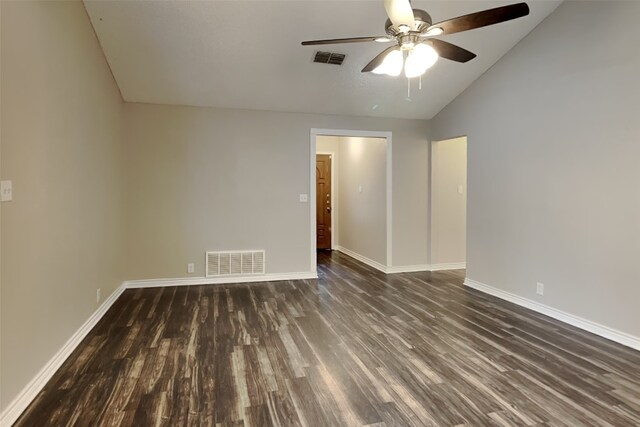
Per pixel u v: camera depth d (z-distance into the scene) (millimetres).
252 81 4465
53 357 2551
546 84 3740
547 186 3748
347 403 2205
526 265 4016
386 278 5383
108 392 2303
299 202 5324
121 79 4277
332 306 4074
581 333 3295
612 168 3139
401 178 5742
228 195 5055
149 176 4801
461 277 5434
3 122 1957
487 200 4578
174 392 2311
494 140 4457
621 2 3051
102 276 3758
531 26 3834
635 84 2963
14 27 2078
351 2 3311
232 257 5086
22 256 2146
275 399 2242
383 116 5602
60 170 2701
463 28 2518
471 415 2092
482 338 3186
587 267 3357
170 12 3332
